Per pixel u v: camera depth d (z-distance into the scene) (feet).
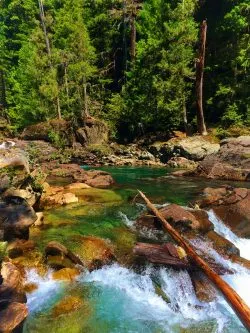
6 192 29.48
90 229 31.73
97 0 135.03
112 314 21.49
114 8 138.51
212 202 38.91
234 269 27.50
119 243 29.43
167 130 106.63
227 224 35.99
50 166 71.61
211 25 113.19
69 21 115.85
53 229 31.35
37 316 20.71
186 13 103.50
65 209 37.58
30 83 119.65
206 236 31.78
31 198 34.30
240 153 62.75
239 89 102.47
